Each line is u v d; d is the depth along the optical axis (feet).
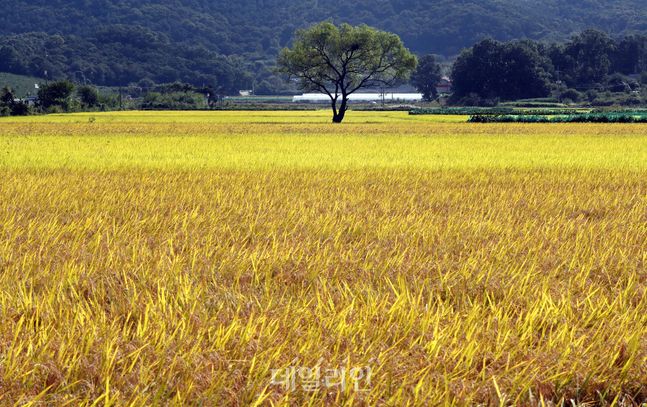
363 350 24.20
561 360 23.58
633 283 32.86
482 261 37.47
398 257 38.04
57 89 419.54
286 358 23.18
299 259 36.70
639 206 59.47
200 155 104.63
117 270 33.96
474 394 21.48
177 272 33.53
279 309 27.96
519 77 574.97
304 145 127.85
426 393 21.34
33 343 24.07
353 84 277.23
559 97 574.56
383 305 28.04
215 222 48.62
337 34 264.93
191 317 26.32
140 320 26.07
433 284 32.81
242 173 80.38
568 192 67.92
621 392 22.59
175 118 276.21
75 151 109.91
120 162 92.48
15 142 131.54
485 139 145.89
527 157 104.22
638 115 253.85
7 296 29.43
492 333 25.55
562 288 32.45
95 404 20.48
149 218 50.01
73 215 51.19
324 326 25.59
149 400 20.86
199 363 22.58
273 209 54.60
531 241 43.11
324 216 51.21
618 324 27.37
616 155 107.65
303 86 271.90
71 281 31.76
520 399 21.89
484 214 55.47
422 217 50.83
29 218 50.24
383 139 146.00
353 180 75.15
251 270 34.76
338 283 32.55
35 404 20.45
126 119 265.95
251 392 21.12
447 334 25.20
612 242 43.14
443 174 81.87
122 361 22.65
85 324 25.50
